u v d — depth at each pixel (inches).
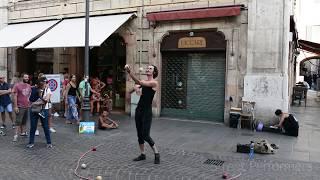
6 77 770.2
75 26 608.1
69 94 496.4
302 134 437.4
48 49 721.0
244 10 486.0
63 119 535.2
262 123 466.0
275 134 433.1
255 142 354.6
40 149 335.6
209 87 525.7
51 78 510.6
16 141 371.2
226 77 501.0
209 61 524.7
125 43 592.1
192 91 539.5
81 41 547.8
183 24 531.2
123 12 586.6
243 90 487.5
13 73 761.6
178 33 539.5
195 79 537.0
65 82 575.2
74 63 677.9
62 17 660.7
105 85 638.5
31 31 667.4
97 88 586.9
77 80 676.7
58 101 515.8
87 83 438.0
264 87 469.4
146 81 284.2
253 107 468.4
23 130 397.1
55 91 513.0
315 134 438.3
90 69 676.7
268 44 470.9
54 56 698.8
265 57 473.1
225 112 500.7
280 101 459.2
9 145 352.2
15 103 376.8
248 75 479.8
